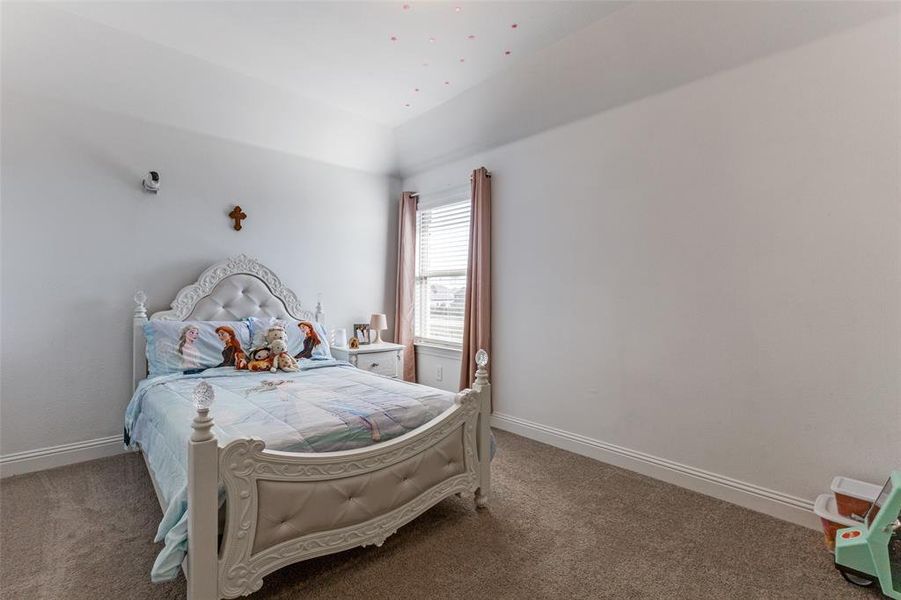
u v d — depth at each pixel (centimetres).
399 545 186
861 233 191
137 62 268
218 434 160
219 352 288
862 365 191
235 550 135
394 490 179
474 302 366
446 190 410
